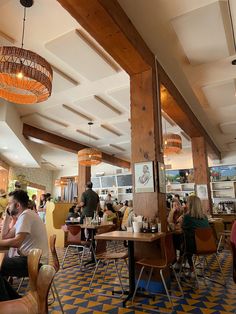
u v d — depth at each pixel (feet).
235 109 21.30
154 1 10.14
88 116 22.77
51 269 4.43
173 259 11.26
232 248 7.88
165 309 9.54
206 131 27.50
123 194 44.01
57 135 28.19
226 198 35.94
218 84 16.70
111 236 10.02
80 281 13.25
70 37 11.90
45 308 4.06
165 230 12.55
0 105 18.63
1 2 10.20
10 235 9.77
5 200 19.65
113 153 37.86
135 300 10.46
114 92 17.65
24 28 11.62
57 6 10.39
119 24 10.06
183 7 10.39
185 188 38.73
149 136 12.91
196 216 12.72
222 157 37.29
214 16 10.59
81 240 16.39
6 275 8.39
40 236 9.21
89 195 19.97
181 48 13.19
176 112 18.86
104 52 13.20
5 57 9.16
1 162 31.53
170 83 16.06
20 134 23.12
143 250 11.99
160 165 12.89
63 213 26.89
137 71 13.57
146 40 12.56
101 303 10.20
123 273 14.78
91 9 9.28
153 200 12.24
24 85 9.96
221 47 12.57
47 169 50.01
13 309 4.87
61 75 15.33
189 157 39.34
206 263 16.12
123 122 24.02
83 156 24.86
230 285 12.39
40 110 21.26
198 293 11.27
